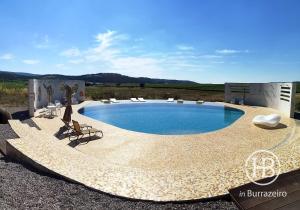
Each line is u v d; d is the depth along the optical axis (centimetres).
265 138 1092
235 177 532
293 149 705
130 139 1042
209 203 450
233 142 1020
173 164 762
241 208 418
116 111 2177
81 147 920
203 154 860
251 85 2453
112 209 425
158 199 454
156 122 1725
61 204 430
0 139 890
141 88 4809
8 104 2100
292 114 1653
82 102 2459
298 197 438
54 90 2162
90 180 524
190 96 3506
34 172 569
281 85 1934
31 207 412
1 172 553
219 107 2438
